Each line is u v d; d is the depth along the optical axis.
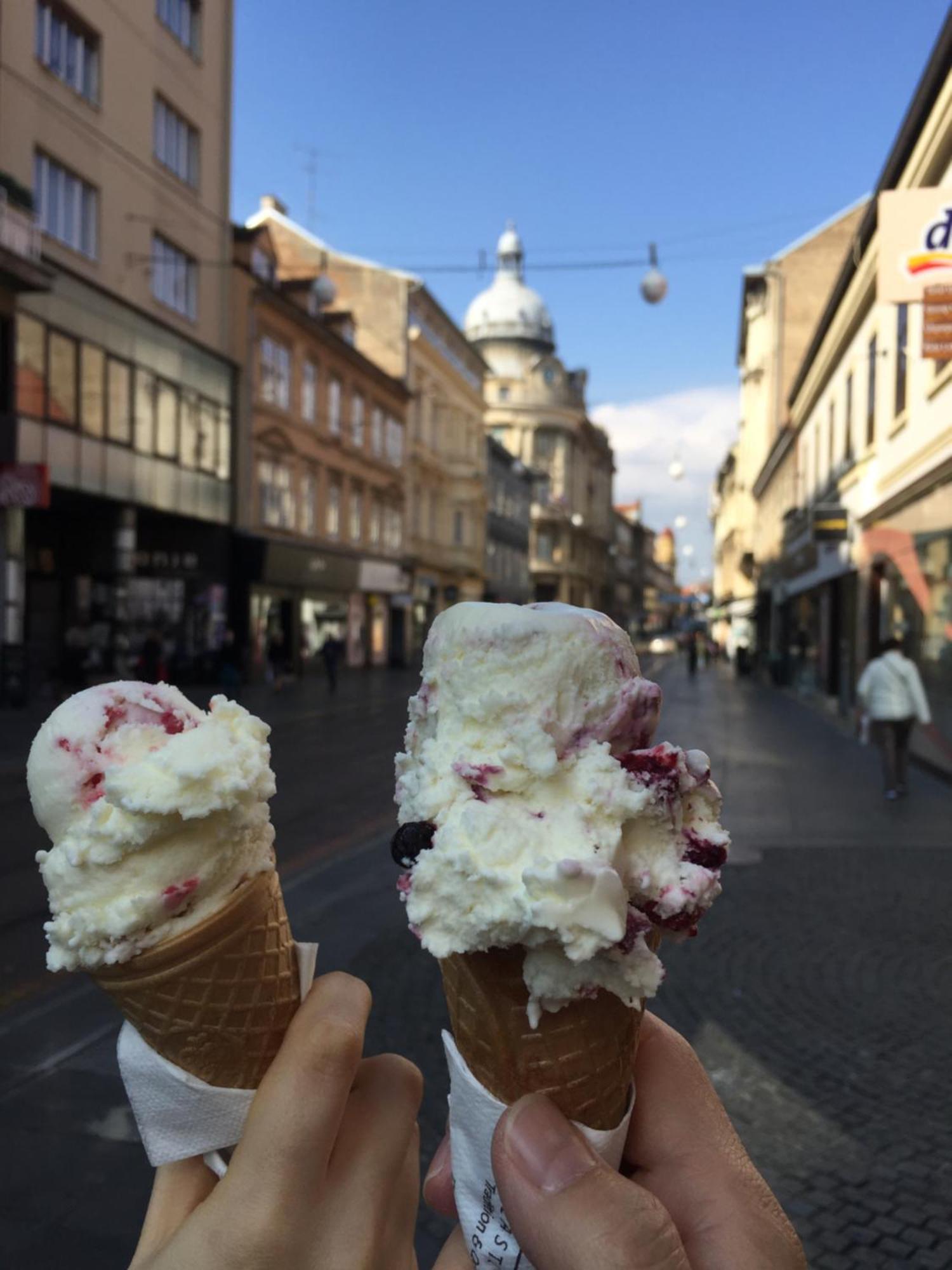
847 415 18.78
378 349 37.38
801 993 4.66
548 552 67.75
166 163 21.39
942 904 6.16
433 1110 3.56
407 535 39.00
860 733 15.63
